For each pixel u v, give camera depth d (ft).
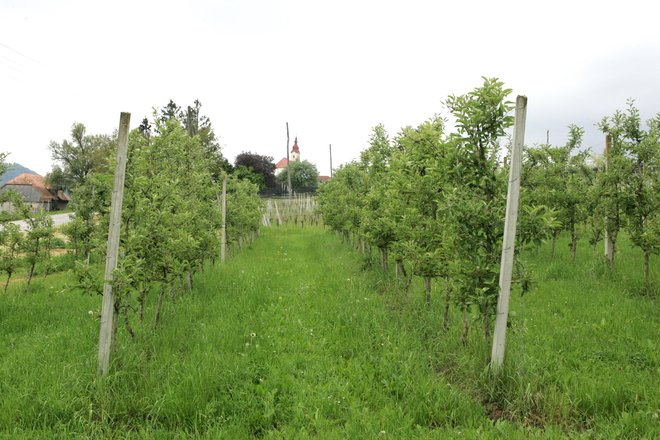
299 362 15.72
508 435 10.73
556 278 28.78
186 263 21.50
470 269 14.30
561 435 10.71
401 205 22.03
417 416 12.01
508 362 13.87
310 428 11.55
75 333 18.72
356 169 43.19
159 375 14.21
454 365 15.39
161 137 25.77
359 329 18.72
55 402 12.36
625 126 26.16
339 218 49.60
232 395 13.28
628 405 12.04
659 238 22.45
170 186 19.97
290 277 31.91
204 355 15.57
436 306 21.79
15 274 38.68
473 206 14.05
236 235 49.75
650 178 24.12
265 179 192.24
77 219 39.75
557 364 14.73
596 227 30.01
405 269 25.38
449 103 15.28
